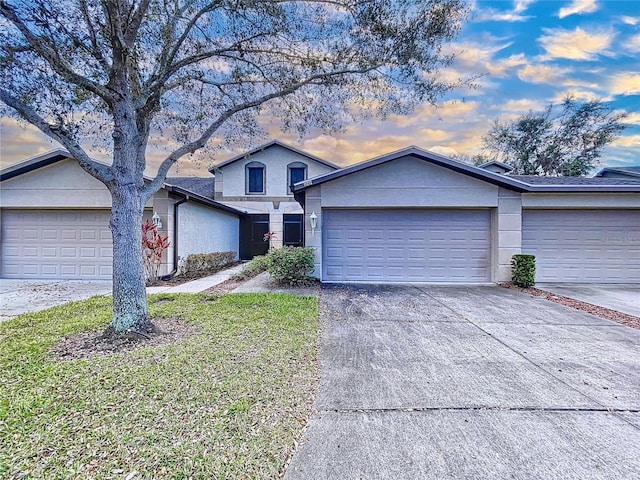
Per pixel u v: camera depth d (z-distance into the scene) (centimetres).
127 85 545
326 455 267
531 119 2912
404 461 261
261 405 331
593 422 316
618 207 1082
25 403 319
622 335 572
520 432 300
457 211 1098
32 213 1165
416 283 1080
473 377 410
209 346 484
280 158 1989
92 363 419
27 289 968
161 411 313
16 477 229
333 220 1109
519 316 692
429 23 630
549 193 1085
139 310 543
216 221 1606
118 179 540
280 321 616
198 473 238
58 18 503
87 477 231
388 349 502
